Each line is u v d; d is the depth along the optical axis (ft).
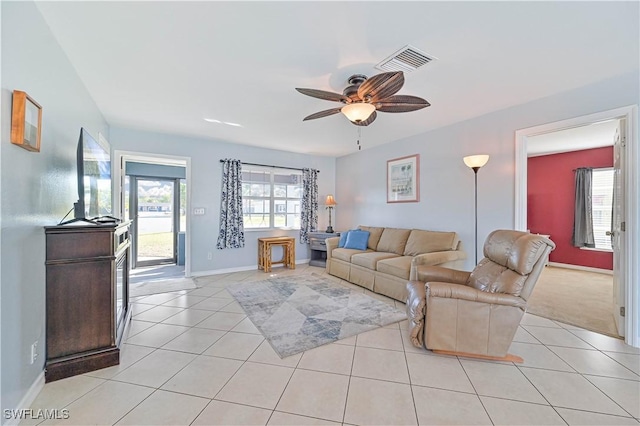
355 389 5.63
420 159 14.01
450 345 6.92
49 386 5.62
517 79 8.17
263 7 5.24
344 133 14.02
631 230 7.65
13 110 4.58
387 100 7.39
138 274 15.94
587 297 11.64
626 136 7.78
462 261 11.47
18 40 4.74
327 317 9.50
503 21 5.63
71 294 6.09
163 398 5.31
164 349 7.23
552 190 18.25
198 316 9.55
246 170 17.11
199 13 5.41
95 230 6.36
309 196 19.21
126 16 5.50
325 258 19.08
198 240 15.43
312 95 7.36
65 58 6.86
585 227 16.81
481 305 6.79
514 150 10.22
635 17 5.49
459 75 7.91
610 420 4.81
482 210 11.26
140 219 18.76
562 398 5.39
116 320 6.87
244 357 6.86
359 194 18.34
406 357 6.91
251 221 17.43
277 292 12.39
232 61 7.20
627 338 7.66
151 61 7.21
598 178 16.51
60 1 5.11
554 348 7.39
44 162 5.80
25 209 5.02
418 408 5.09
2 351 4.32
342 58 7.02
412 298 7.86
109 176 9.67
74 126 7.61
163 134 14.28
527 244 6.81
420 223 14.02
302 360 6.74
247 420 4.76
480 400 5.33
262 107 10.38
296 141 15.80
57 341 5.94
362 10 5.31
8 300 4.48
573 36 6.13
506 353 6.72
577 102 8.70
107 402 5.18
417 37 6.15
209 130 13.60
